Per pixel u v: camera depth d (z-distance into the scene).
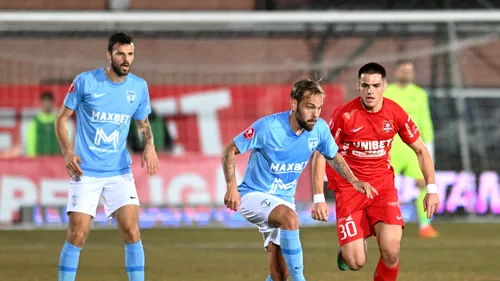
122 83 26.38
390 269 27.69
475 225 57.72
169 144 62.22
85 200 26.08
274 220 25.80
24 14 59.72
